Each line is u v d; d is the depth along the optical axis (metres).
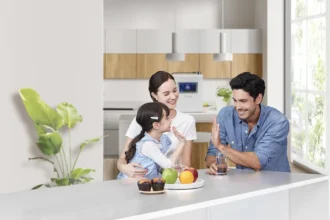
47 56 4.70
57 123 4.50
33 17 4.66
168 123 3.60
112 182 3.14
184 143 3.57
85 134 4.82
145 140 3.57
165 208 2.43
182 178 2.92
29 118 4.66
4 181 4.63
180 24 9.62
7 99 4.61
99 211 2.38
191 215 3.20
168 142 3.71
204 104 8.82
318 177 3.27
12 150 4.63
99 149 4.87
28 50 4.65
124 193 2.79
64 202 2.57
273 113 3.61
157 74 3.81
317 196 3.37
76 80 4.79
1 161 4.61
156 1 9.57
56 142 4.49
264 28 8.84
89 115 4.82
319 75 7.37
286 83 8.57
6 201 2.60
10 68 4.61
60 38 4.73
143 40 9.23
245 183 3.06
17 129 4.64
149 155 3.52
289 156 8.63
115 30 9.20
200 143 6.91
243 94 3.47
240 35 9.19
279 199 3.52
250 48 9.20
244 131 3.65
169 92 3.79
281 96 8.65
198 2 9.60
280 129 3.56
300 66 8.17
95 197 2.69
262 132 3.60
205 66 9.27
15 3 4.60
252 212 3.43
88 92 4.82
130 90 9.47
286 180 3.16
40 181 4.71
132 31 9.23
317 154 7.48
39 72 4.68
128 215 2.31
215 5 9.60
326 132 3.39
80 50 4.79
